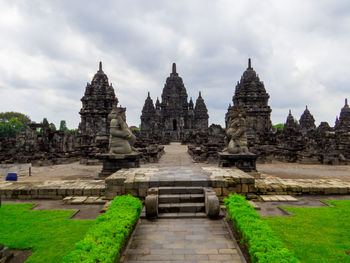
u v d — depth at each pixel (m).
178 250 5.79
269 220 7.58
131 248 5.89
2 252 5.12
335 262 5.10
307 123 68.06
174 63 91.56
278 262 4.08
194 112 93.31
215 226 7.19
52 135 32.97
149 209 7.70
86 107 44.97
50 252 5.58
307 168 19.58
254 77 47.72
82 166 21.19
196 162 22.98
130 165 14.35
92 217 8.09
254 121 46.31
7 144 35.19
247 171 14.21
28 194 10.76
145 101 92.12
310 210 8.62
